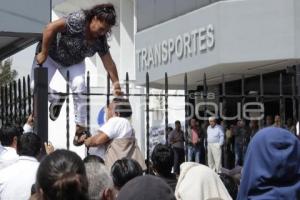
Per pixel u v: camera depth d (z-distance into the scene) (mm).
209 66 19016
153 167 5738
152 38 21859
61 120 17078
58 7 28453
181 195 5066
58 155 3143
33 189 4336
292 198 3332
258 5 18250
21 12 9250
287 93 19312
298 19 17828
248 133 13086
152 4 21969
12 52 10805
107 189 3900
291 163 3350
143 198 3406
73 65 7613
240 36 18422
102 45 7582
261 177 3363
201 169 5152
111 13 7277
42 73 7227
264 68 19438
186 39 20062
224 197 5102
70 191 3057
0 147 6918
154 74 21688
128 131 6969
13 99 8953
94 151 7152
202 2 19484
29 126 8016
